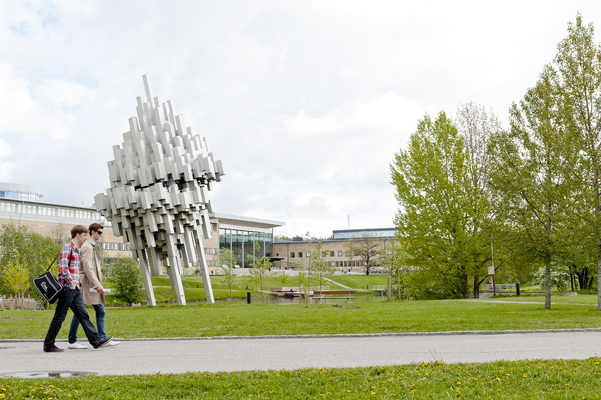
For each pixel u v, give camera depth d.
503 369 7.75
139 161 32.66
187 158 33.25
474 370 7.73
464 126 41.25
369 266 108.75
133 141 32.78
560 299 31.17
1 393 6.00
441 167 36.25
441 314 19.06
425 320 16.19
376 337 12.73
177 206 32.59
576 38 22.50
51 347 10.26
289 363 8.88
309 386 6.73
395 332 13.29
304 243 131.00
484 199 35.03
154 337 12.88
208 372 7.78
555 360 8.55
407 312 20.52
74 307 10.48
